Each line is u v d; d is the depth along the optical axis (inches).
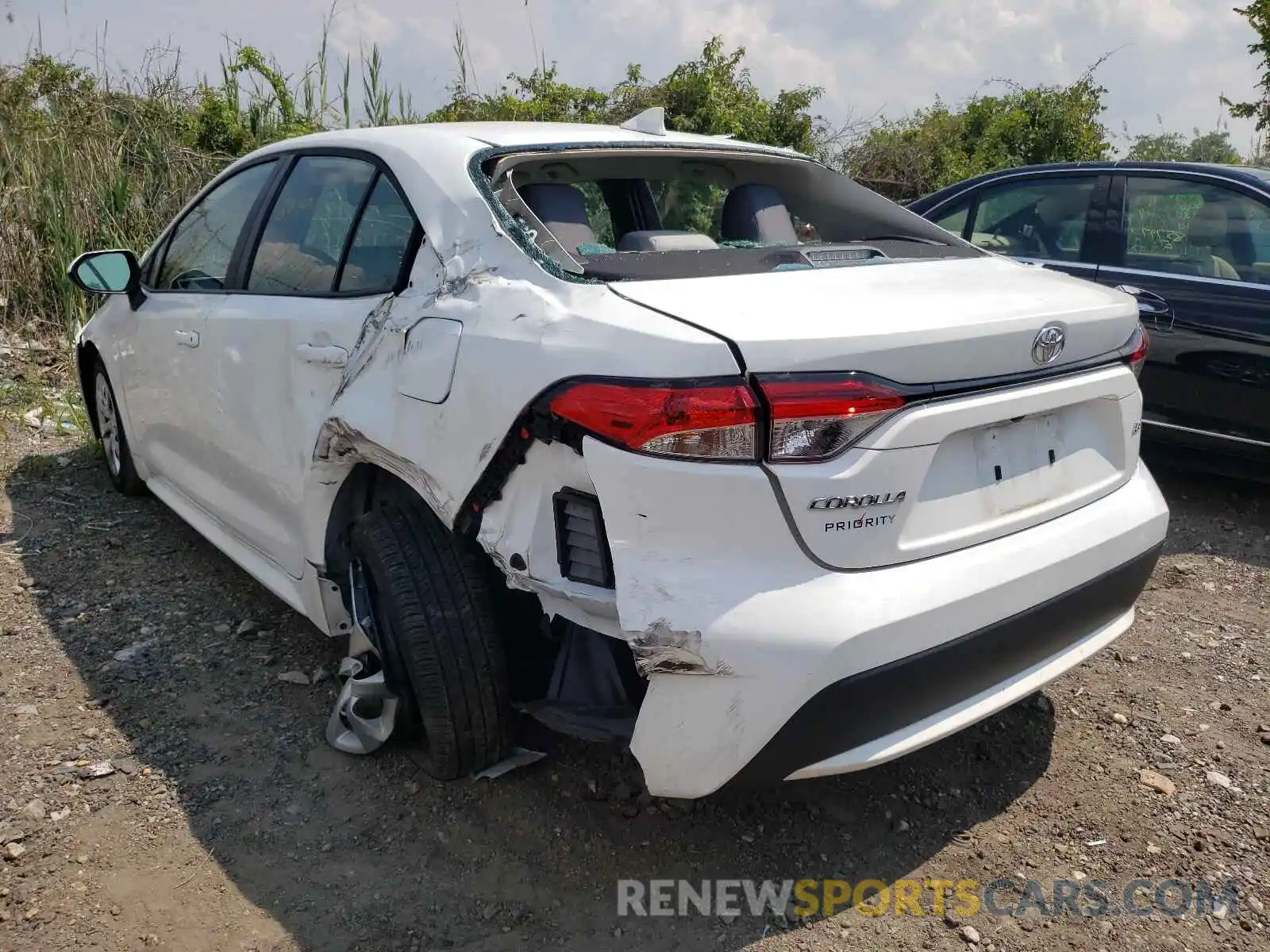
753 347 76.6
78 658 131.4
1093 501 100.9
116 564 159.5
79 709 120.1
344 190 120.8
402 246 107.3
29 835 98.8
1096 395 99.2
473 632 98.0
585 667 94.4
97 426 197.5
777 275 93.7
